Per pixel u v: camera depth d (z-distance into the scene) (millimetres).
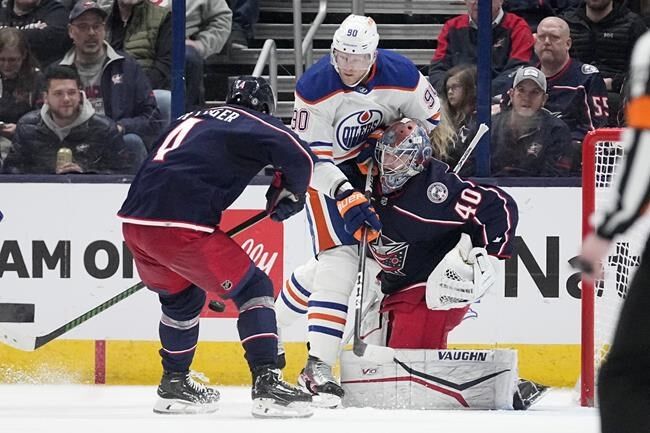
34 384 16406
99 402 14477
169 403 12883
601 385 7363
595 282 14305
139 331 16375
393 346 13820
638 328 7262
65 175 16469
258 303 12266
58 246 16422
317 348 13492
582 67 16234
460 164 14359
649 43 6973
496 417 12477
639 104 6820
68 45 16516
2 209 16469
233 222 16359
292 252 16328
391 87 13516
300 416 12289
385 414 12648
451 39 16500
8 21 16562
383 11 19172
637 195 6781
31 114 16641
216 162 11891
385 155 13156
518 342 16109
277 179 12391
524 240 16094
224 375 16344
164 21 16500
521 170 16297
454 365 13227
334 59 13125
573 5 16500
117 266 16359
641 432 7164
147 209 11859
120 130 16625
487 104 16016
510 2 16609
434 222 13367
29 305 16453
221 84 18109
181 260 11891
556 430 11477
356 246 13695
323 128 13469
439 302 13227
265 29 20000
